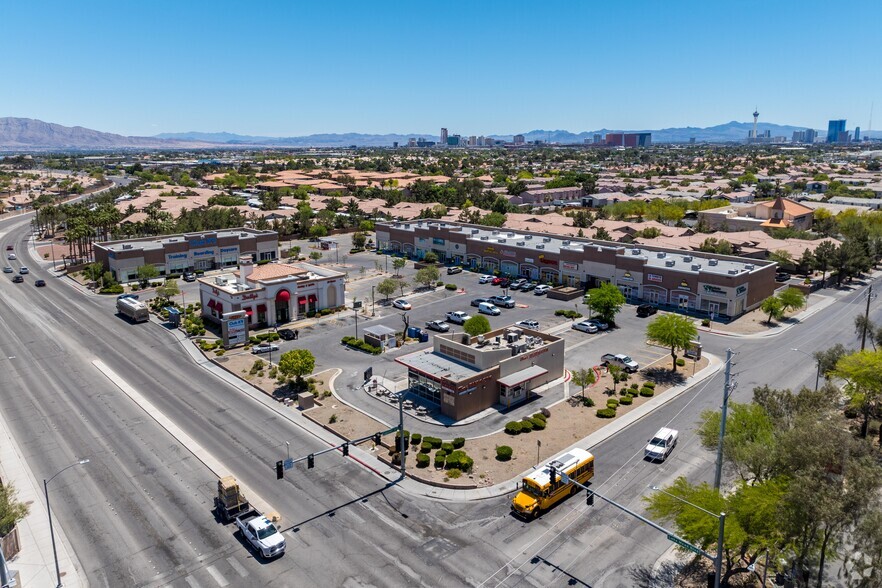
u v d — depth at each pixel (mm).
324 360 76000
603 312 85438
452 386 58594
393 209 198375
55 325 90062
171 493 47094
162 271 120625
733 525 33312
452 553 39906
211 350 79625
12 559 39656
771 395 46719
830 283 112625
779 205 158000
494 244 123438
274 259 135875
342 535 41844
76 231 128750
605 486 47500
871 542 30828
